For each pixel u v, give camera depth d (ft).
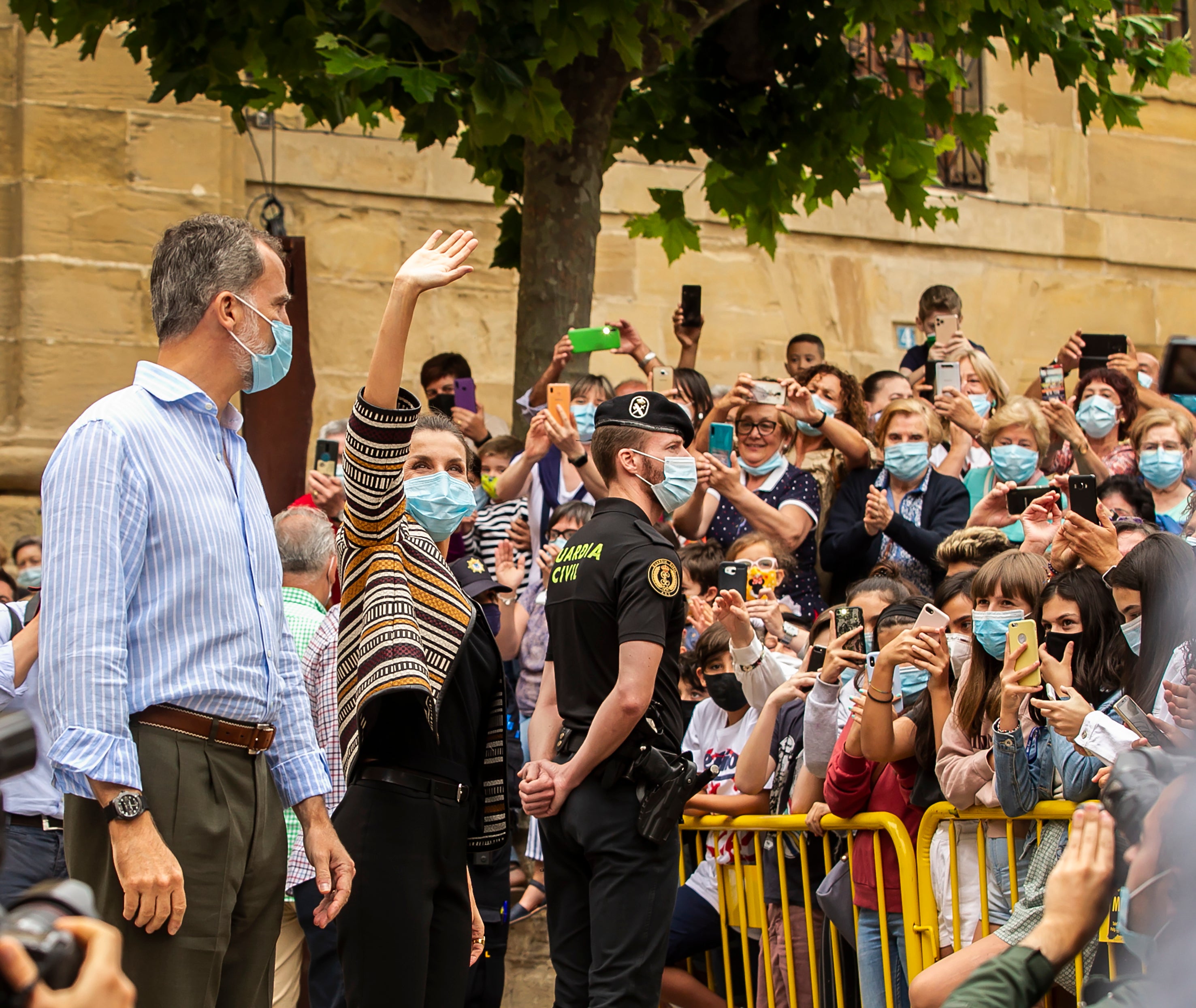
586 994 15.65
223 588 11.86
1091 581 16.31
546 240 27.32
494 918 17.07
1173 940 7.37
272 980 12.75
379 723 14.62
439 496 16.30
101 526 11.23
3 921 5.80
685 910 20.20
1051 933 8.04
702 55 29.40
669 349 41.75
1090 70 28.60
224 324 12.31
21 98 34.53
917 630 16.83
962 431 26.71
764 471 26.32
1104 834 8.18
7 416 34.19
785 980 19.08
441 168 39.55
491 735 15.42
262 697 12.08
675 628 15.89
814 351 33.76
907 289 44.34
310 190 38.34
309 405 27.45
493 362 39.93
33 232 34.35
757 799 19.40
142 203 35.32
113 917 10.97
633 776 15.29
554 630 16.28
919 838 16.81
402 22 26.45
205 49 25.85
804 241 43.34
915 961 16.74
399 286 13.61
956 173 45.24
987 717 16.44
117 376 34.78
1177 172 47.42
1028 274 45.62
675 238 32.58
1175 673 14.12
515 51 23.52
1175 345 19.21
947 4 25.94
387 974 14.17
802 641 22.36
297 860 17.54
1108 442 27.27
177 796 11.34
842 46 28.60
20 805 17.81
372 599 14.34
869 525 23.91
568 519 23.91
